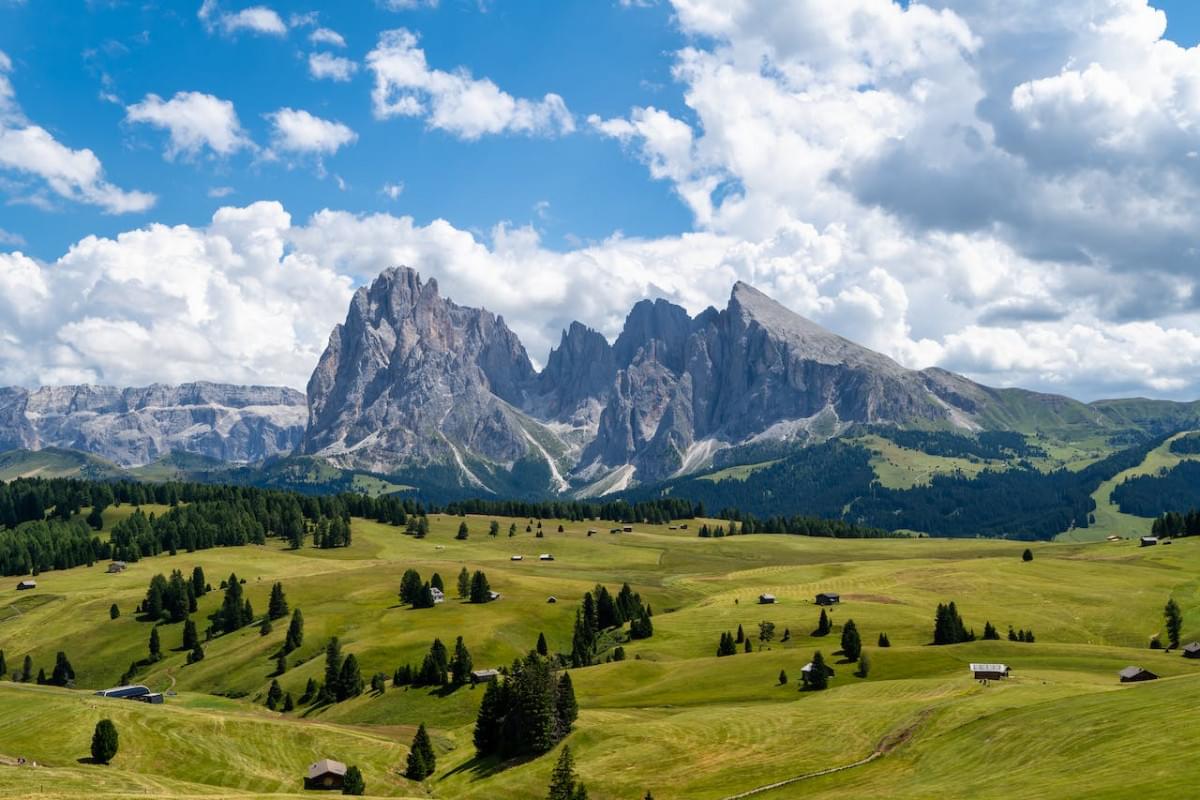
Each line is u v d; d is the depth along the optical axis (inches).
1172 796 2365.9
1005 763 3257.9
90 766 4315.9
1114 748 2979.8
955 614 6953.7
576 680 6250.0
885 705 4515.3
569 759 3752.5
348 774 4473.4
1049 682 4694.9
